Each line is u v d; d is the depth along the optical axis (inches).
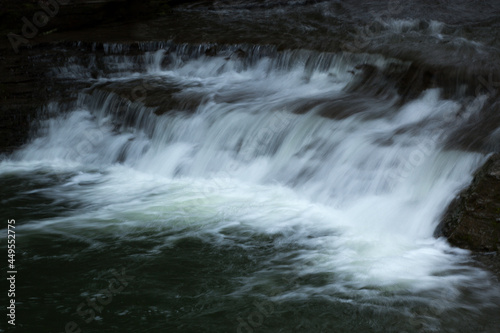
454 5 508.7
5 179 329.7
